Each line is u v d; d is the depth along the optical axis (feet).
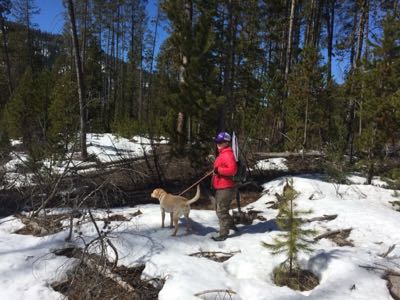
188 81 31.83
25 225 21.57
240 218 24.56
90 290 14.69
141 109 129.90
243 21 64.90
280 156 44.88
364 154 42.27
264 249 18.56
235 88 58.54
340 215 24.14
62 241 18.72
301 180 33.14
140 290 15.20
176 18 34.01
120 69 143.43
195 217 24.30
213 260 18.17
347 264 16.29
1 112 70.23
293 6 55.11
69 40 69.51
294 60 69.87
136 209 25.89
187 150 34.76
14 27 111.75
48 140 28.63
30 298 14.07
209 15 37.06
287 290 14.84
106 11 125.18
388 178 32.65
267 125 53.26
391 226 21.93
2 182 26.89
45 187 22.77
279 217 16.89
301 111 49.34
